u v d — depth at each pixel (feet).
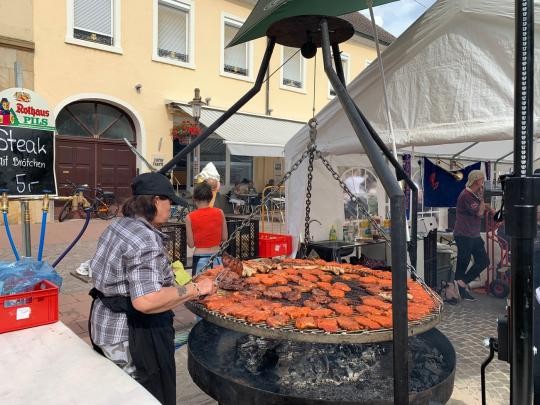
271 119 50.08
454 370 6.86
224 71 46.93
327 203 20.16
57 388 5.75
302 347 8.46
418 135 12.90
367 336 5.79
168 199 7.31
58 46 35.06
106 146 39.37
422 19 12.62
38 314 7.97
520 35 4.02
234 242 18.30
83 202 36.24
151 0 40.19
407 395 4.91
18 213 33.86
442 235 23.13
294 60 54.19
